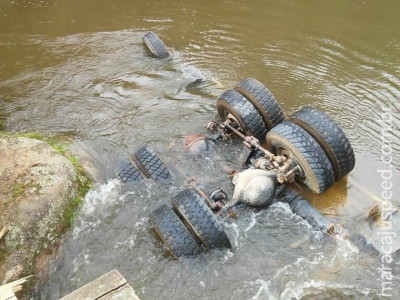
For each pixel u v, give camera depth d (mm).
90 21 10680
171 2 11820
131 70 8289
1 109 7188
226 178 5316
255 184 4695
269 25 10180
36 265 4352
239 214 4754
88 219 4867
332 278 4082
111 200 5094
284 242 4453
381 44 9141
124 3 11844
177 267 4195
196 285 4070
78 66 8508
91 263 4387
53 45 9406
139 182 5297
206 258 4242
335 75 7902
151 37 8812
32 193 4773
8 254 4301
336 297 3916
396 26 10016
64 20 10781
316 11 10953
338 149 4680
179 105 7086
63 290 4160
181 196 4316
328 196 5023
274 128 4957
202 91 7469
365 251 4309
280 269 4188
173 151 5898
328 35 9594
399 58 8531
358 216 4727
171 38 9617
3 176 4973
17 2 11938
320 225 4527
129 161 5621
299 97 7184
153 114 6871
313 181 4766
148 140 6230
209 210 4172
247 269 4195
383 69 8102
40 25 10500
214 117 6691
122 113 6957
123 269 4285
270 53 8797
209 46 9180
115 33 9938
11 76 8219
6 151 5324
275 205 4859
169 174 5336
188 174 5402
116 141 6266
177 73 8109
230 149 5793
